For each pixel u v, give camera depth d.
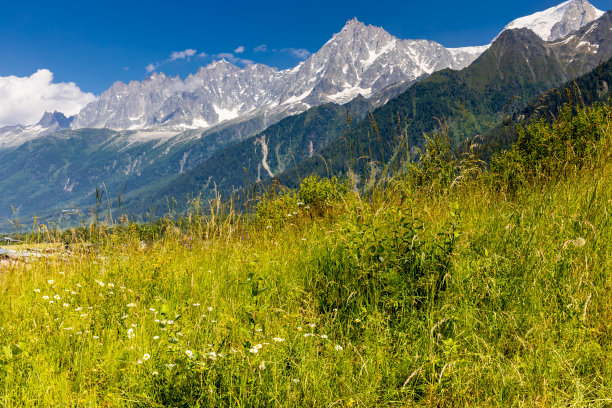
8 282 5.93
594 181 5.50
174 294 4.90
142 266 5.71
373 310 4.03
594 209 4.71
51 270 6.42
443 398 2.91
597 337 3.27
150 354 3.54
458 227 4.40
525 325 3.50
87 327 4.00
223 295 4.75
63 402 2.98
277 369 3.17
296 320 3.82
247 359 3.11
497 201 5.95
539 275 3.92
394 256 4.40
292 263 5.36
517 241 4.46
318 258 5.18
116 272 5.50
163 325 3.63
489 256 4.24
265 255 5.87
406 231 4.52
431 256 4.34
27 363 3.35
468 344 3.40
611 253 3.99
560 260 4.04
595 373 3.01
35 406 3.00
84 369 3.43
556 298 3.69
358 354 3.33
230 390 2.93
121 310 4.49
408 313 3.89
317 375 3.14
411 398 3.00
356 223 4.70
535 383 2.86
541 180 6.20
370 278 4.43
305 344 3.56
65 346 3.75
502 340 3.40
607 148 6.10
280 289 4.74
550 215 4.79
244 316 3.90
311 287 4.68
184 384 3.11
